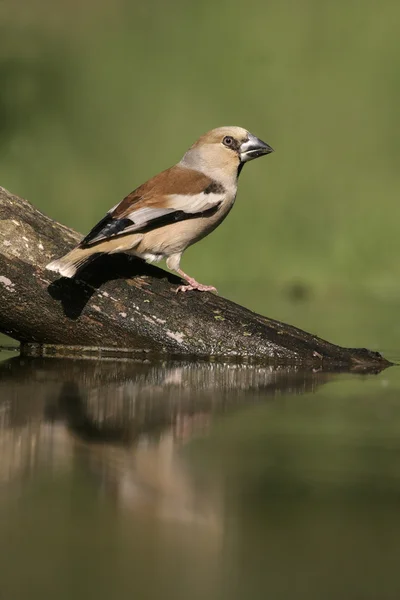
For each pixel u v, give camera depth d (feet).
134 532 20.10
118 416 29.01
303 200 72.90
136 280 38.50
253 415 29.66
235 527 20.45
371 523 20.66
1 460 24.36
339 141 79.00
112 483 22.79
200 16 92.17
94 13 91.76
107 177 76.38
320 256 68.13
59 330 38.65
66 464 24.18
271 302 57.41
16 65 85.20
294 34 89.81
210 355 38.40
